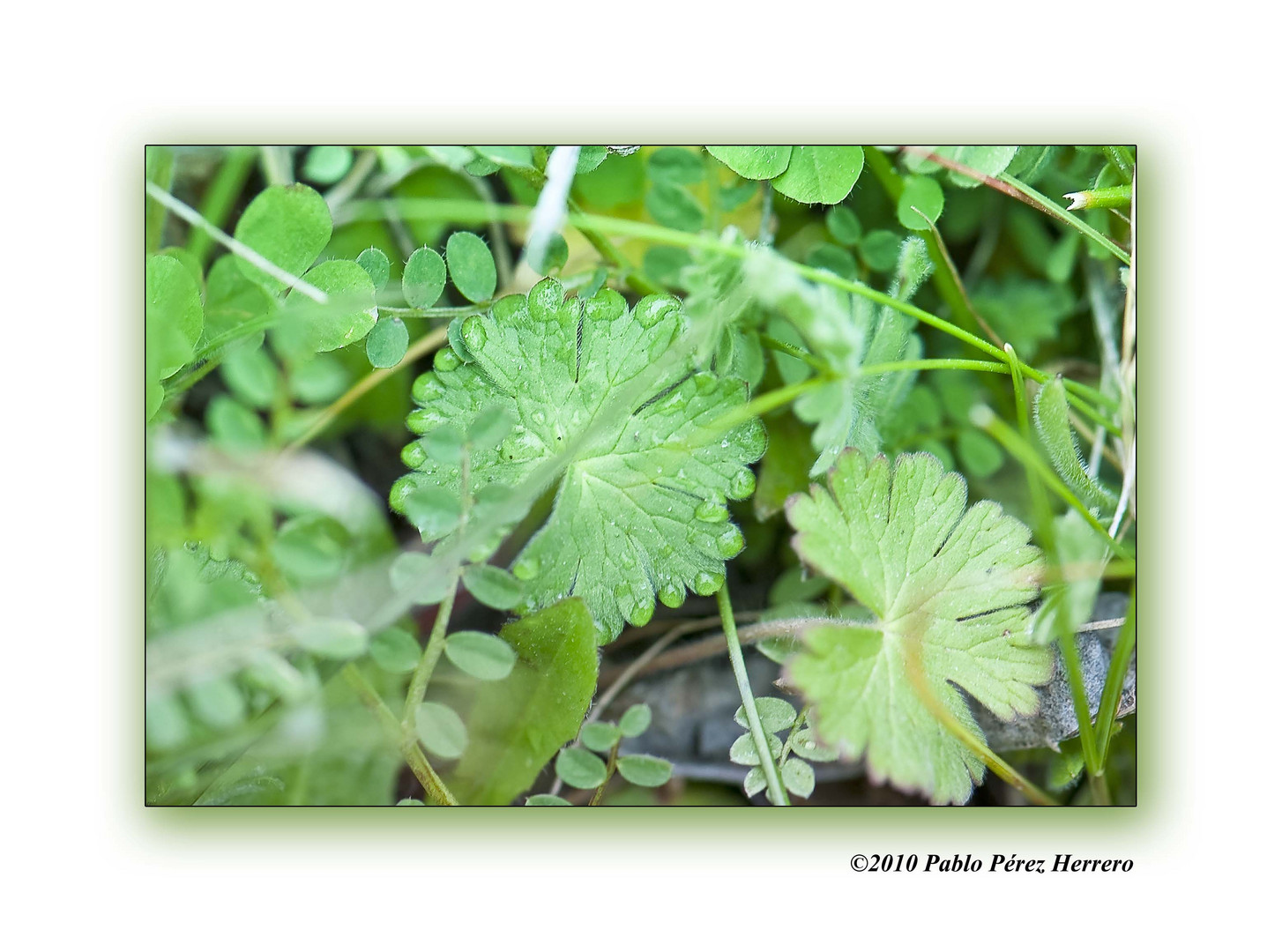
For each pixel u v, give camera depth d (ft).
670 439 0.76
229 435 0.74
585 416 0.76
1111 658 0.80
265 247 0.78
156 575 0.75
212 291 0.79
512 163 0.79
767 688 0.83
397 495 0.75
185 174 0.82
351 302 0.77
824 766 0.81
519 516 0.75
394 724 0.75
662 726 0.82
